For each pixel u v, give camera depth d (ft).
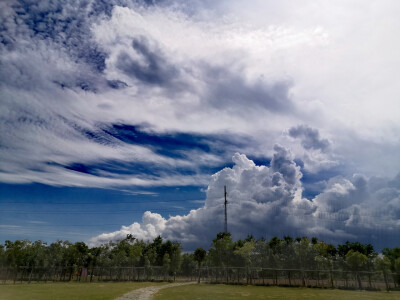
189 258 354.13
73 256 272.10
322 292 147.84
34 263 246.88
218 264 283.59
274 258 264.93
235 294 132.77
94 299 105.50
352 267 212.84
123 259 294.87
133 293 133.28
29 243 262.88
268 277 253.24
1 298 105.19
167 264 299.79
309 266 237.04
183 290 154.51
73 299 102.89
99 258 287.28
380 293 148.25
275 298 118.62
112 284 195.72
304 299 116.26
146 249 329.11
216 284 206.69
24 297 107.34
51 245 284.41
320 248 218.59
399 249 211.82
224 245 274.36
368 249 231.30
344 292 149.79
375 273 191.01
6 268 233.76
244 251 249.55
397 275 185.47
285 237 271.69
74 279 266.36
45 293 121.60
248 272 218.79
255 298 117.91
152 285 192.65
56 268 271.69
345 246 236.63
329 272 193.88
